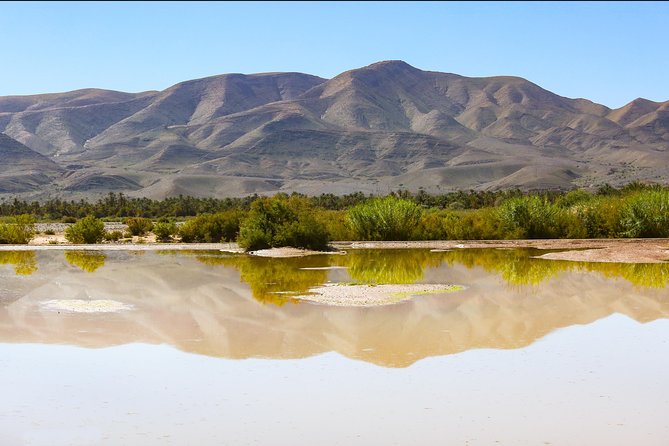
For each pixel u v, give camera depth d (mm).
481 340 13875
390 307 17391
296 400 10383
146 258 31406
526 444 8805
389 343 13625
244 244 35250
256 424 9461
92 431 9227
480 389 10844
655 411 9930
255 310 17062
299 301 18375
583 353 12930
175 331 14742
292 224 34625
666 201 40906
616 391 10766
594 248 34938
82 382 11211
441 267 26875
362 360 12453
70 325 15305
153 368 12008
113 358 12641
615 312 16812
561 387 10953
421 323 15469
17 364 12234
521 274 24344
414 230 41438
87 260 30422
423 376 11516
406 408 10039
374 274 24562
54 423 9492
